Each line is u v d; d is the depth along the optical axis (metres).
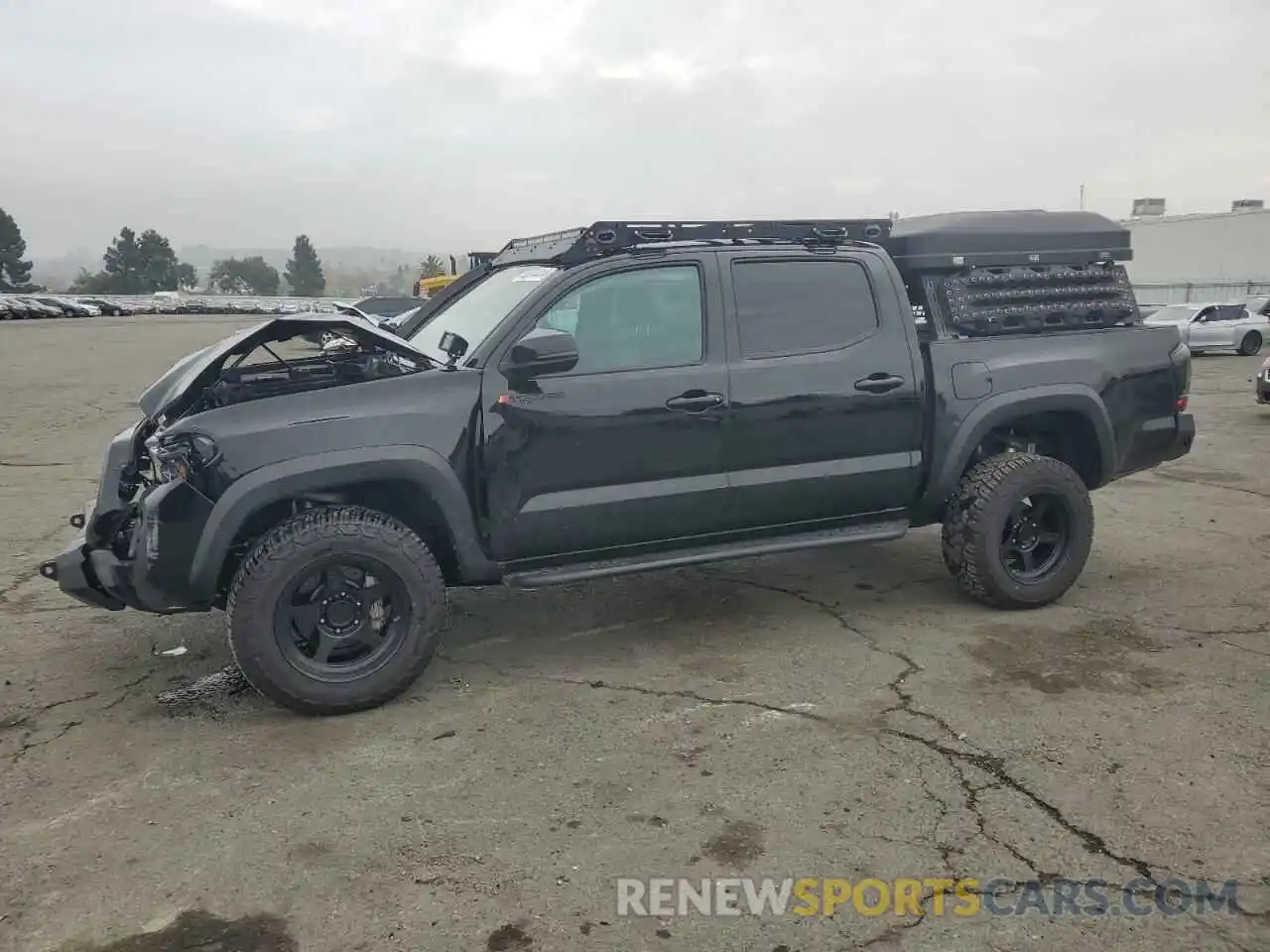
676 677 4.48
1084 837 3.12
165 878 2.98
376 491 4.28
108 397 16.89
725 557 4.66
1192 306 26.56
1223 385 18.38
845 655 4.69
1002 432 5.59
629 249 4.52
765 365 4.64
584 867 3.01
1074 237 5.51
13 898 2.89
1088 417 5.31
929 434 5.03
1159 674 4.38
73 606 5.59
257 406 3.97
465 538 4.24
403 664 4.15
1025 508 5.22
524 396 4.23
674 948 2.64
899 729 3.89
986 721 3.95
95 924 2.77
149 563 3.86
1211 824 3.18
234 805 3.40
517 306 4.37
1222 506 7.83
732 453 4.61
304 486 3.96
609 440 4.37
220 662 4.75
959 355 5.06
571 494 4.36
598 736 3.89
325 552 3.96
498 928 2.73
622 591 5.81
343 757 3.75
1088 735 3.81
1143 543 6.63
